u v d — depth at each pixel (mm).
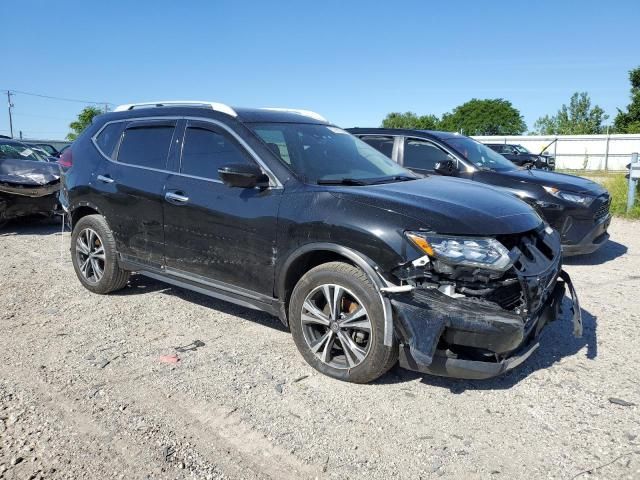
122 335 4398
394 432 3025
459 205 3445
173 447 2852
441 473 2672
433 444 2914
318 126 4793
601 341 4312
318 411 3232
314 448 2867
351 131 8117
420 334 3105
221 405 3287
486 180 6969
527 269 3301
